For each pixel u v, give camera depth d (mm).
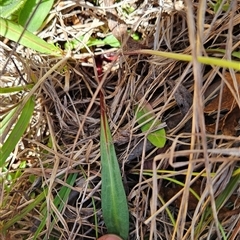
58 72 158
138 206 152
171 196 153
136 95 156
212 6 154
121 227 152
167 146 151
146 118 151
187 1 87
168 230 156
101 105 154
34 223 161
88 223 159
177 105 152
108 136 150
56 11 164
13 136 145
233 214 146
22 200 163
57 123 167
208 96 143
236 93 137
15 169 164
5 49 168
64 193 156
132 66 156
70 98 160
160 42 154
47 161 157
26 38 150
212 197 109
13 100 169
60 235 162
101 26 167
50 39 167
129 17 163
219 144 141
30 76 159
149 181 147
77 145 160
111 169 149
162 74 152
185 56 107
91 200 162
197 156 136
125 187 156
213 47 151
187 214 153
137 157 156
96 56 166
